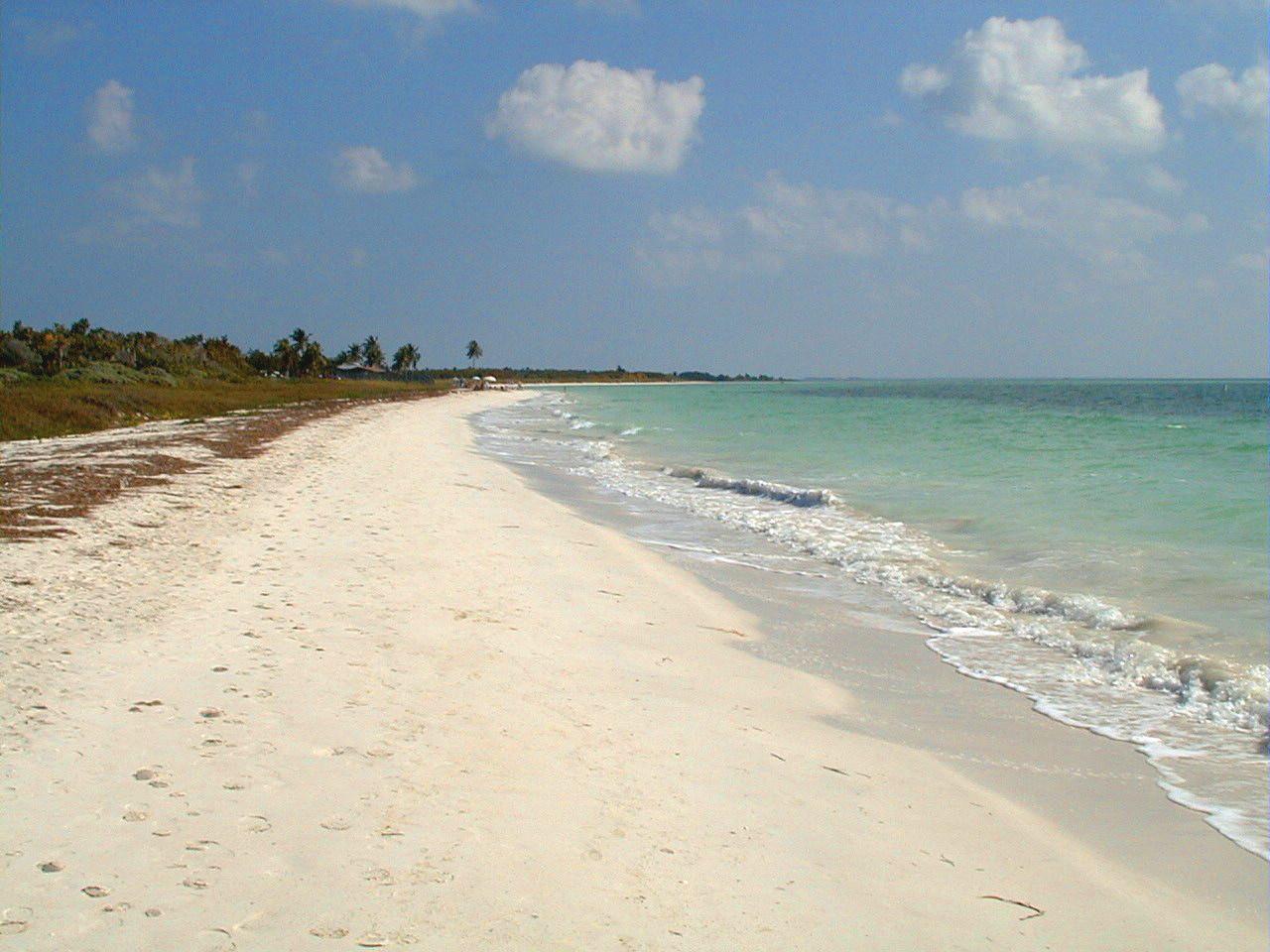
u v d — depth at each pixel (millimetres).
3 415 30625
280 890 4250
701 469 25422
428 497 18516
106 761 5473
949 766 6820
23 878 4184
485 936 4035
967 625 10664
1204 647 9203
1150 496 19047
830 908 4629
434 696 7113
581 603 10867
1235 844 5676
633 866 4816
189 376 83312
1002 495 19828
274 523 14250
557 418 60031
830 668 9156
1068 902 4941
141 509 14664
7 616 8281
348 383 126188
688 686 8188
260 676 7188
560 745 6402
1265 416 54531
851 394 128000
